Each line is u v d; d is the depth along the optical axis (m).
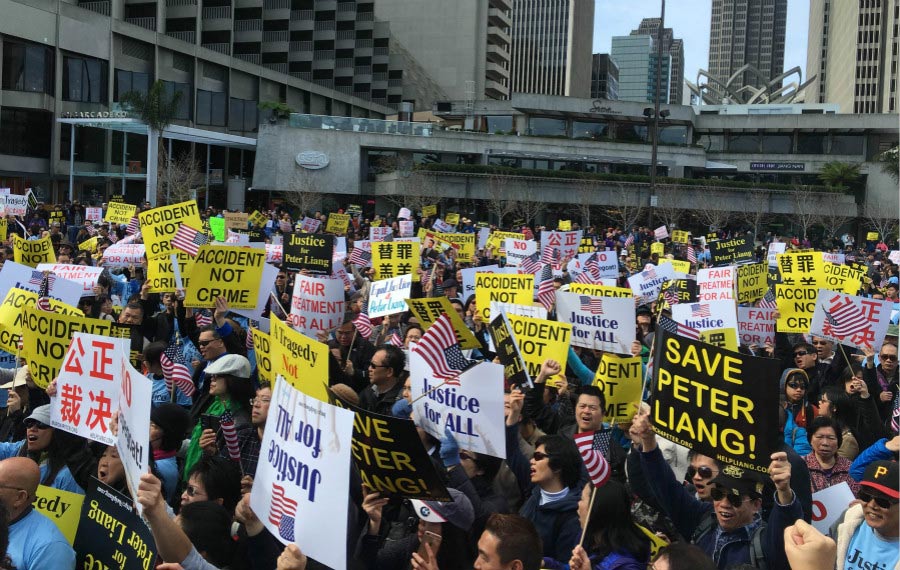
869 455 7.19
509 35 127.31
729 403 5.47
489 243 26.14
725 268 15.03
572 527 5.98
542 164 78.81
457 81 115.12
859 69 150.12
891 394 10.55
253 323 12.44
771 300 14.78
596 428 7.30
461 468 6.02
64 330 8.59
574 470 6.13
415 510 5.67
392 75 108.75
